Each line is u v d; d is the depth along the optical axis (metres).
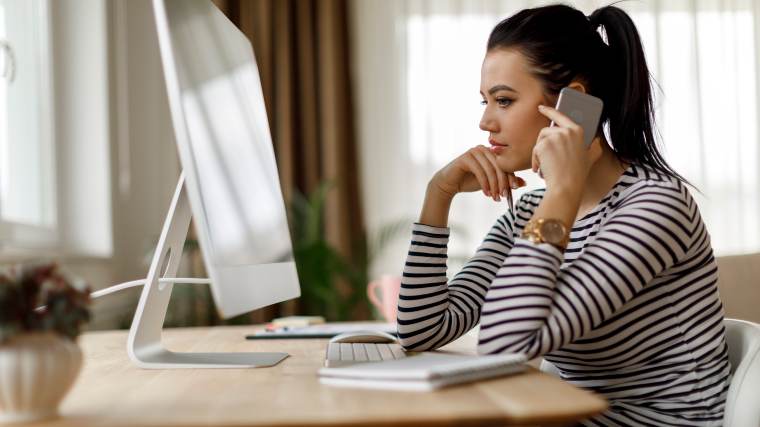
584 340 1.13
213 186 0.94
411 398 0.73
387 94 3.99
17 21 2.62
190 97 0.93
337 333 1.54
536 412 0.66
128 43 3.44
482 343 0.99
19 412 0.66
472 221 3.96
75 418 0.68
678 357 1.10
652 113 1.22
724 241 4.03
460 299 1.32
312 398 0.75
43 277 0.69
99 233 2.97
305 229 3.80
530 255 1.00
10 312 0.66
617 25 1.23
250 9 3.82
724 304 1.79
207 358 1.10
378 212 3.97
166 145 3.73
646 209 1.05
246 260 1.02
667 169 1.17
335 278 3.78
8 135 2.50
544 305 0.98
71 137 2.96
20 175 2.60
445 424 0.65
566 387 0.78
